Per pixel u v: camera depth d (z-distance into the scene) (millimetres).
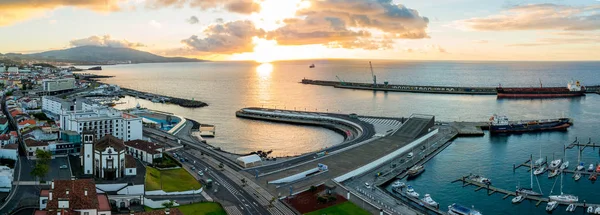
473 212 197750
